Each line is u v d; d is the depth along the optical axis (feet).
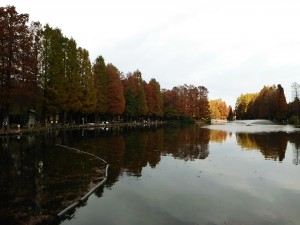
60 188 40.29
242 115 575.38
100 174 49.44
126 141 106.22
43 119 146.92
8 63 105.70
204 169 56.03
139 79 298.15
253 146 95.50
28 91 112.16
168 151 81.30
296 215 32.30
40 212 31.42
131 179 47.26
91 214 31.81
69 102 155.63
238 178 48.85
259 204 35.78
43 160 60.70
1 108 117.39
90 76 183.11
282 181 47.09
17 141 91.09
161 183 44.91
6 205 33.40
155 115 343.05
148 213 32.32
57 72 143.54
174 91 385.09
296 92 382.83
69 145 87.66
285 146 95.61
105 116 247.91
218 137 134.10
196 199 37.40
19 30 108.88
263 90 469.98
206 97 401.90
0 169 51.26
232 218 31.27
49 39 143.74
